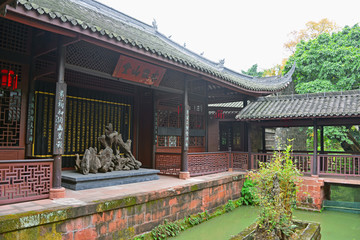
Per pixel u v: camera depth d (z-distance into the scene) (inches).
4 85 265.3
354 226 319.6
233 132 583.8
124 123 410.0
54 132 231.6
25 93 281.9
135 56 273.6
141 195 248.1
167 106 446.3
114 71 292.5
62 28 214.2
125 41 246.2
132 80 312.8
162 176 380.5
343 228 312.5
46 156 309.0
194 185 314.3
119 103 402.3
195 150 491.2
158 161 411.8
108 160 322.7
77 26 215.0
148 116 425.7
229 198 383.9
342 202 383.2
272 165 228.8
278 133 701.3
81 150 351.6
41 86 307.6
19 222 170.4
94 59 278.1
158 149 426.0
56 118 232.8
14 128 272.4
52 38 251.1
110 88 389.4
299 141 697.6
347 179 376.2
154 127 419.5
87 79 361.1
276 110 428.1
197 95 492.4
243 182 417.4
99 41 239.0
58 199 226.8
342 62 615.2
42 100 308.0
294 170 231.6
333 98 418.0
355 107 371.2
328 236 287.4
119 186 297.9
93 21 305.1
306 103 427.5
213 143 522.3
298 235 212.4
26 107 282.4
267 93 488.7
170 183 319.9
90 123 362.3
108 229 222.2
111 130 341.1
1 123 273.6
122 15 445.1
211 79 372.8
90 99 363.3
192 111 490.0
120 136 354.9
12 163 209.5
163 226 268.7
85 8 386.3
